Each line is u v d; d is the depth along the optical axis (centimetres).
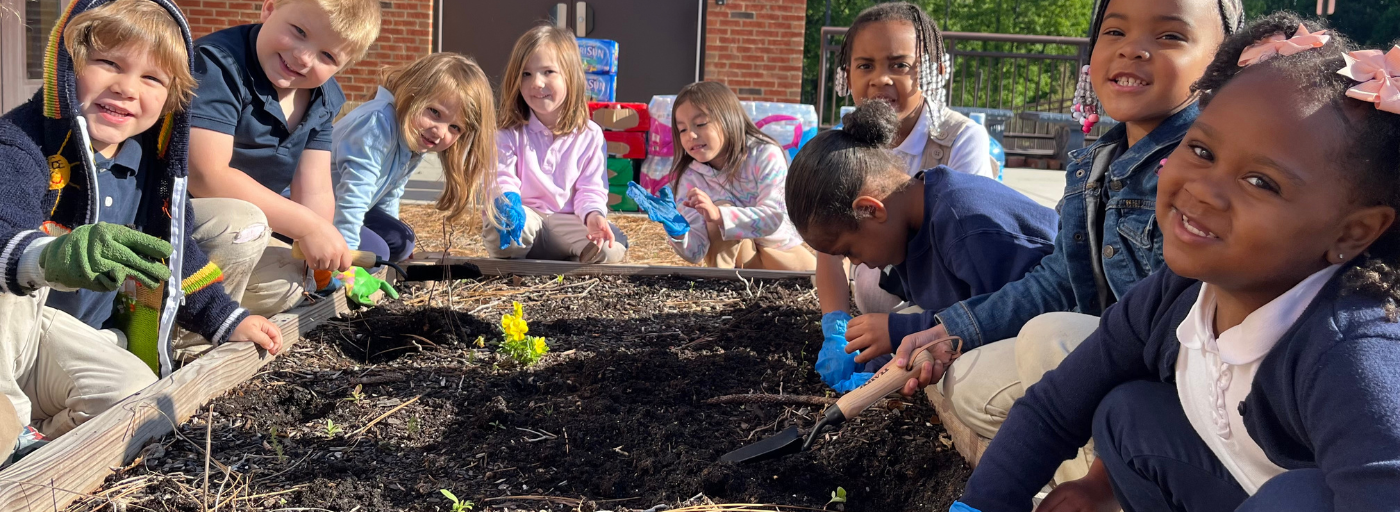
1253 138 97
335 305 281
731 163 377
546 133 384
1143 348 135
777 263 396
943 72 324
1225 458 121
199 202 236
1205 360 120
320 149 290
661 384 232
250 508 164
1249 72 102
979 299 194
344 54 268
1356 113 95
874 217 206
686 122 371
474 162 328
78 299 201
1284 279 104
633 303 322
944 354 186
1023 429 143
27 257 164
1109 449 135
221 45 256
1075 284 188
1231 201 100
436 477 182
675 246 370
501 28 982
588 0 980
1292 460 112
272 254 256
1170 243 108
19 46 565
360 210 307
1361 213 97
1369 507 92
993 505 141
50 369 190
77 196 188
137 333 209
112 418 175
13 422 155
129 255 162
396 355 262
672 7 987
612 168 672
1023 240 203
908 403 217
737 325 291
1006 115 1150
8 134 177
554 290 337
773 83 983
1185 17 171
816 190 205
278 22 257
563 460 189
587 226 375
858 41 317
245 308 244
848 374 226
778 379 239
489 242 382
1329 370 100
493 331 282
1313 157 95
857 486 186
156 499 164
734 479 177
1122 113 176
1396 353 99
